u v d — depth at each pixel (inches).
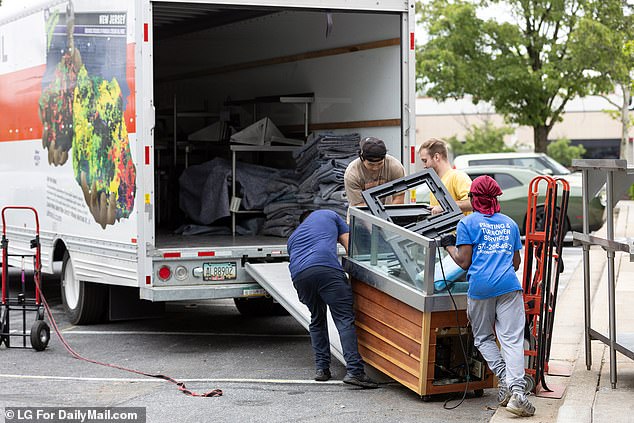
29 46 442.3
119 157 359.3
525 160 733.9
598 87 1031.6
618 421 237.8
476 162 737.0
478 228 257.9
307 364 332.2
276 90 453.1
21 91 453.7
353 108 400.5
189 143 516.7
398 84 375.2
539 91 1041.5
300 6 356.2
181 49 522.6
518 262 266.2
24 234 457.1
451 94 1072.8
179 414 267.1
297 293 313.4
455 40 1037.8
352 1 363.3
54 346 372.5
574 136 1863.9
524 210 669.9
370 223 289.0
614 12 984.9
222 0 346.9
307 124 431.2
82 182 390.6
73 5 394.0
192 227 434.0
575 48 982.4
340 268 295.6
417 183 291.9
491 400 277.3
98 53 373.4
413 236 266.5
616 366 286.7
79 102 390.9
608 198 276.7
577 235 295.4
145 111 344.5
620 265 566.6
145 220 346.0
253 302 436.8
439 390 271.6
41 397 289.9
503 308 256.5
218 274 358.3
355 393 287.1
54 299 500.7
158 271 349.4
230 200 430.9
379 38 383.2
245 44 470.3
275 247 366.6
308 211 398.6
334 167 394.6
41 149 432.8
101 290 403.5
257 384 302.7
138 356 351.3
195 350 361.4
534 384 273.6
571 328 363.9
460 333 272.1
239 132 439.8
